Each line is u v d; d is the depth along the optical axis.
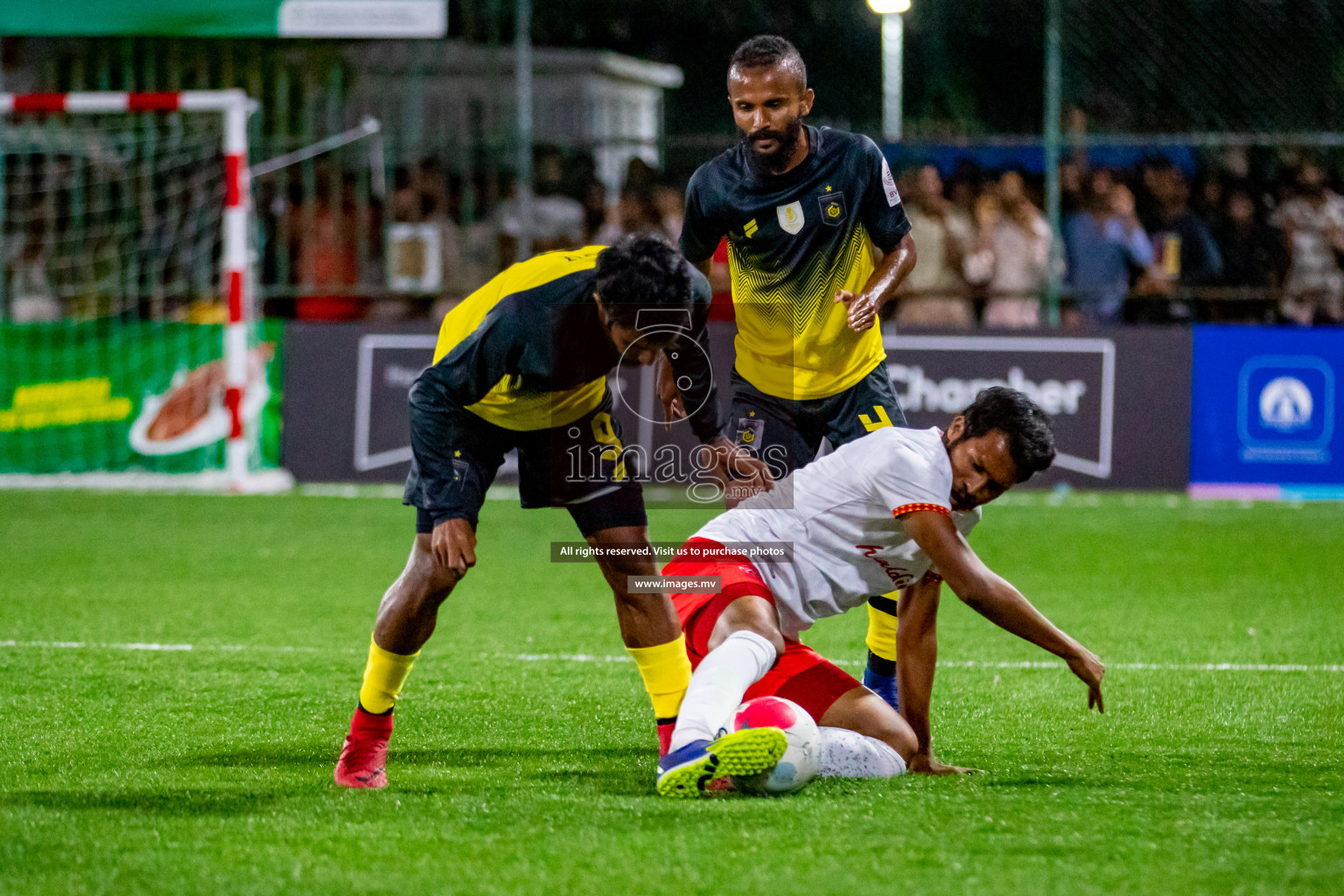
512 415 10.40
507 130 36.56
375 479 31.64
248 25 30.47
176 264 35.50
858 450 10.62
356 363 31.75
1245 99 32.53
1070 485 30.75
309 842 8.73
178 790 10.06
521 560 23.34
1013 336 30.47
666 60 44.78
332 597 19.47
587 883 7.94
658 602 10.77
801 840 8.70
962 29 40.31
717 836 8.77
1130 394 30.59
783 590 10.91
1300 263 31.91
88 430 32.25
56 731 12.05
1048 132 30.83
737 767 9.45
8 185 35.56
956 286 32.12
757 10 44.12
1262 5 32.19
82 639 16.39
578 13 42.09
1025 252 32.00
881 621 12.77
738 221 14.02
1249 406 30.61
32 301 34.47
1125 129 33.19
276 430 32.06
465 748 11.55
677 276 9.80
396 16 30.28
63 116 36.38
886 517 10.52
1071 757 11.23
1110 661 15.55
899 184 32.19
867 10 43.66
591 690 13.95
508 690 13.94
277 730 12.18
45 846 8.64
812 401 14.40
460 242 33.16
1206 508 29.20
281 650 15.86
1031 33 39.88
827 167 13.75
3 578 20.69
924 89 41.97
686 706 9.97
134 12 30.75
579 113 37.97
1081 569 22.16
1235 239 32.03
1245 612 18.73
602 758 11.20
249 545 24.19
